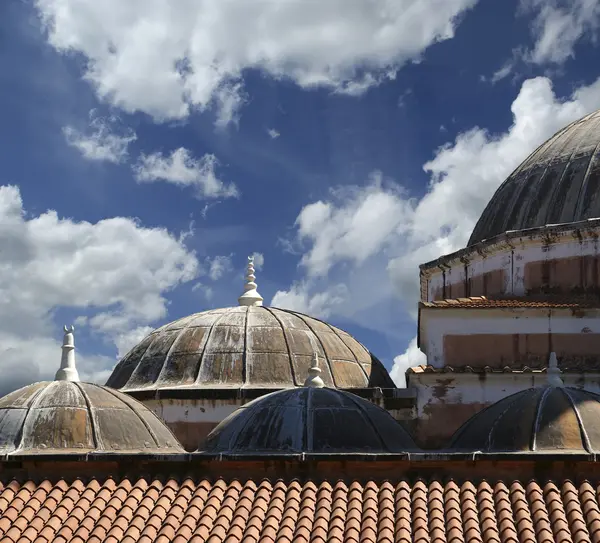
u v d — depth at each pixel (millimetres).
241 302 31844
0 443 21344
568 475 19094
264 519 18734
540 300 26188
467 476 19438
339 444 20531
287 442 20547
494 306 25375
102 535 18516
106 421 22094
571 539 17562
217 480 19797
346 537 18031
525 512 18312
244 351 28047
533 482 19047
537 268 27078
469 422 21594
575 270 26609
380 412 21938
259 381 27422
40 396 22266
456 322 25422
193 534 18406
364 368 29109
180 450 22781
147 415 23141
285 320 29359
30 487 19906
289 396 21656
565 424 19953
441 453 19484
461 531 18016
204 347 28281
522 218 28516
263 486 19562
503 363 25109
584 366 24734
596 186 27516
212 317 29469
